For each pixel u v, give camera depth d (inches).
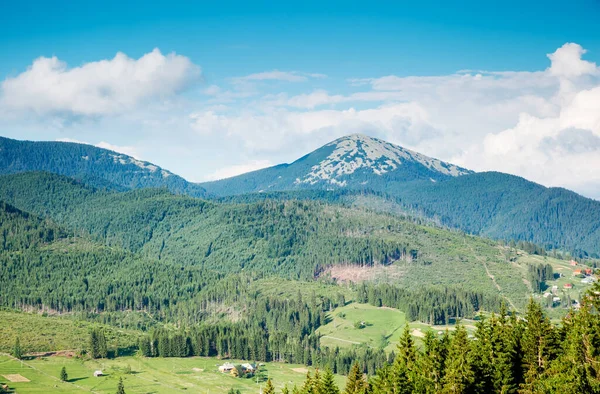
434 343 5723.4
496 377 5305.1
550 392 4884.4
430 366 5536.4
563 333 5649.6
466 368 5177.2
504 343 5521.7
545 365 5310.0
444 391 5182.1
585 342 5054.1
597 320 5083.7
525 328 5787.4
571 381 4776.1
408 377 5590.6
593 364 4879.4
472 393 5167.3
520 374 5452.8
